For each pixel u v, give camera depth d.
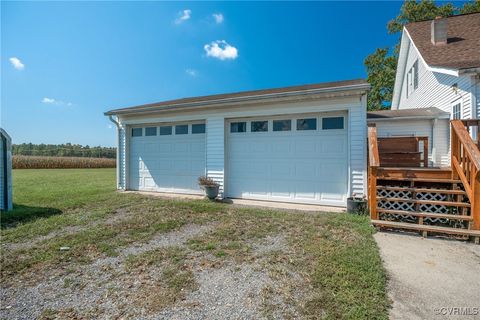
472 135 5.99
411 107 11.82
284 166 6.58
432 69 7.09
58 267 2.91
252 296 2.24
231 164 7.21
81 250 3.41
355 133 5.69
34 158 29.55
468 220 3.87
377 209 4.45
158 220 4.96
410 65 11.93
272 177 6.71
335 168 6.06
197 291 2.34
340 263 2.83
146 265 2.93
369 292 2.23
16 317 1.99
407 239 3.76
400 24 17.30
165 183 8.36
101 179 14.12
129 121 8.80
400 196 4.95
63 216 5.29
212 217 5.16
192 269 2.81
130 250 3.42
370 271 2.62
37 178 14.66
